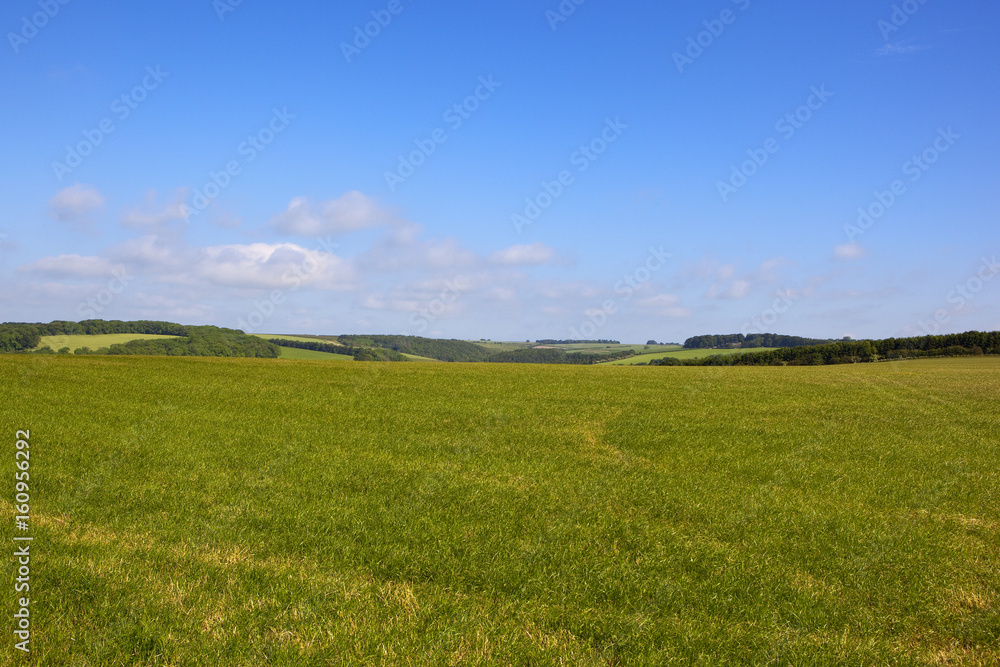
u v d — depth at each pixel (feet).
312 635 25.07
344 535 38.45
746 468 61.77
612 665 24.84
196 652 23.34
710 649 26.16
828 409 105.40
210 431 71.77
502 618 28.19
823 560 36.91
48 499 43.68
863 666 25.22
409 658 23.82
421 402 104.78
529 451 67.82
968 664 25.52
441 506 45.83
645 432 81.05
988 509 48.88
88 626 24.75
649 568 34.86
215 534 37.42
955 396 126.41
